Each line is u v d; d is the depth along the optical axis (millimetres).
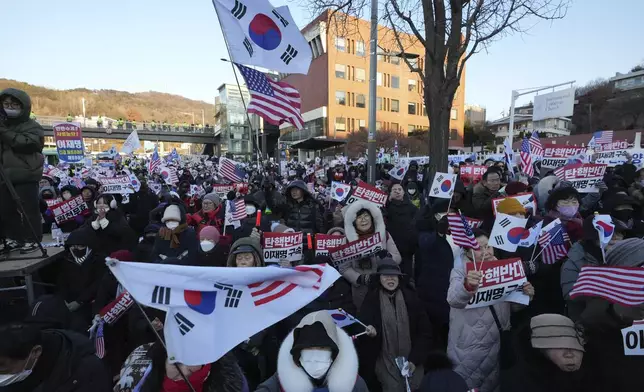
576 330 2209
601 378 2123
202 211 6727
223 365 2078
